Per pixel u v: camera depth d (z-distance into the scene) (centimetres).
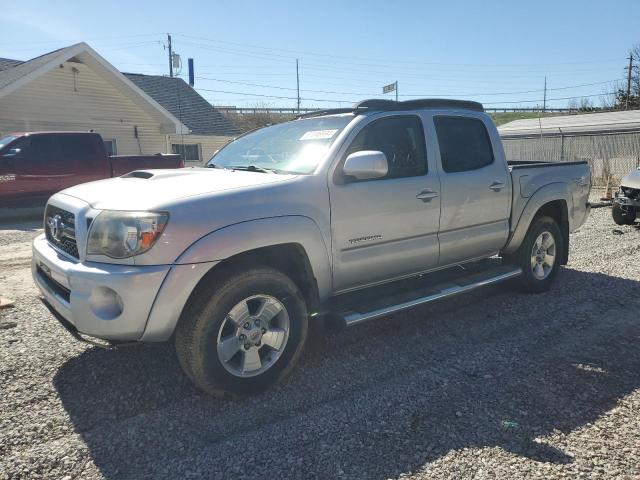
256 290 321
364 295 413
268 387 335
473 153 470
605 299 530
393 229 395
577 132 2630
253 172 381
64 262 319
